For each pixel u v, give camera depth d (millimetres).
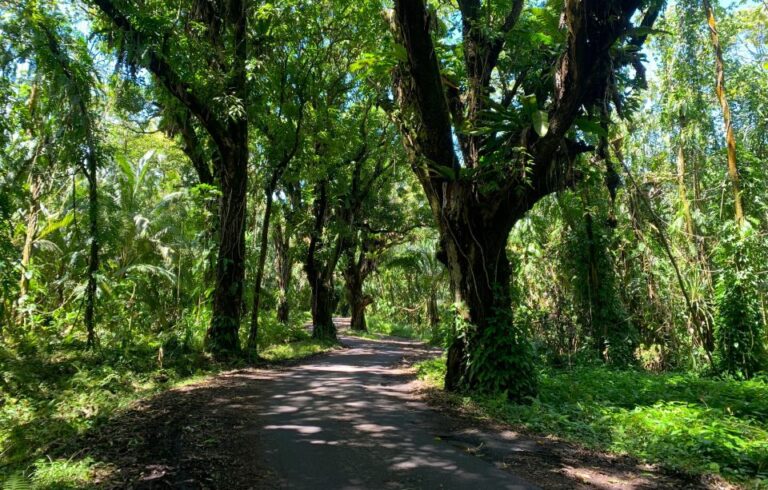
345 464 5105
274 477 4699
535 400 7949
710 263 14797
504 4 10609
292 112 15320
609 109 8719
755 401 9242
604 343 14586
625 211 15398
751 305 13250
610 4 7695
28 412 7789
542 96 10695
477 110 10039
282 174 15898
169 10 12742
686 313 14406
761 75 16828
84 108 11711
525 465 5184
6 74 10906
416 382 10594
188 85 12492
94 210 12328
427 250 33469
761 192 14680
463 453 5555
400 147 20922
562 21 8328
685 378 11812
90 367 10617
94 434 6066
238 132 13641
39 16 11156
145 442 5684
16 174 11711
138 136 19031
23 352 11469
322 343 20000
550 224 16156
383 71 9492
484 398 8289
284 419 7004
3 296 11508
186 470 4793
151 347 13227
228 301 13570
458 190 9133
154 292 15812
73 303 14492
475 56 10141
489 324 8852
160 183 19203
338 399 8531
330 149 17422
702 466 5277
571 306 15336
